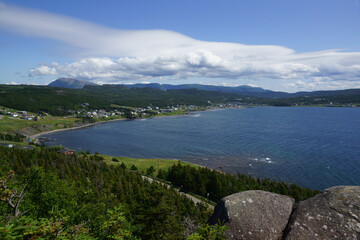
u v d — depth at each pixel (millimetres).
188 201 48875
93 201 27172
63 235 8180
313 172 89812
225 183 62250
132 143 153875
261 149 126312
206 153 122188
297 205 8203
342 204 7137
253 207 8117
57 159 79375
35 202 19391
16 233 6977
